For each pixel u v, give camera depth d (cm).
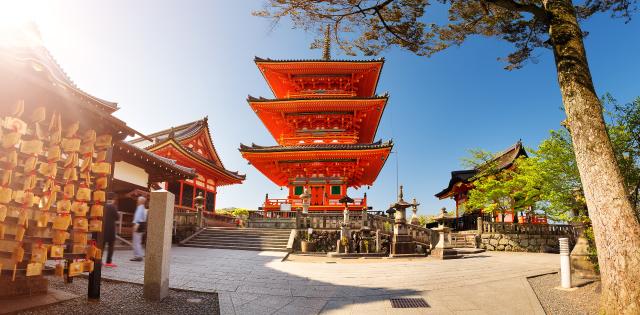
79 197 577
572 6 698
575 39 656
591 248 950
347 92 3419
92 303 584
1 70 453
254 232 2000
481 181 2755
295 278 959
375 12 897
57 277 775
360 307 648
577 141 609
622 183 557
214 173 3156
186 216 2127
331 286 852
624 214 537
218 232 2067
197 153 3062
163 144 2436
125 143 1580
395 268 1223
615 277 528
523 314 603
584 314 620
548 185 1077
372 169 3438
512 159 2866
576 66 633
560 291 819
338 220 1986
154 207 670
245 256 1462
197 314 569
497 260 1570
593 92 617
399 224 1814
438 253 1673
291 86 3491
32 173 509
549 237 2359
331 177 3197
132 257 1168
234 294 723
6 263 511
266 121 3431
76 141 563
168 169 1928
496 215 2802
